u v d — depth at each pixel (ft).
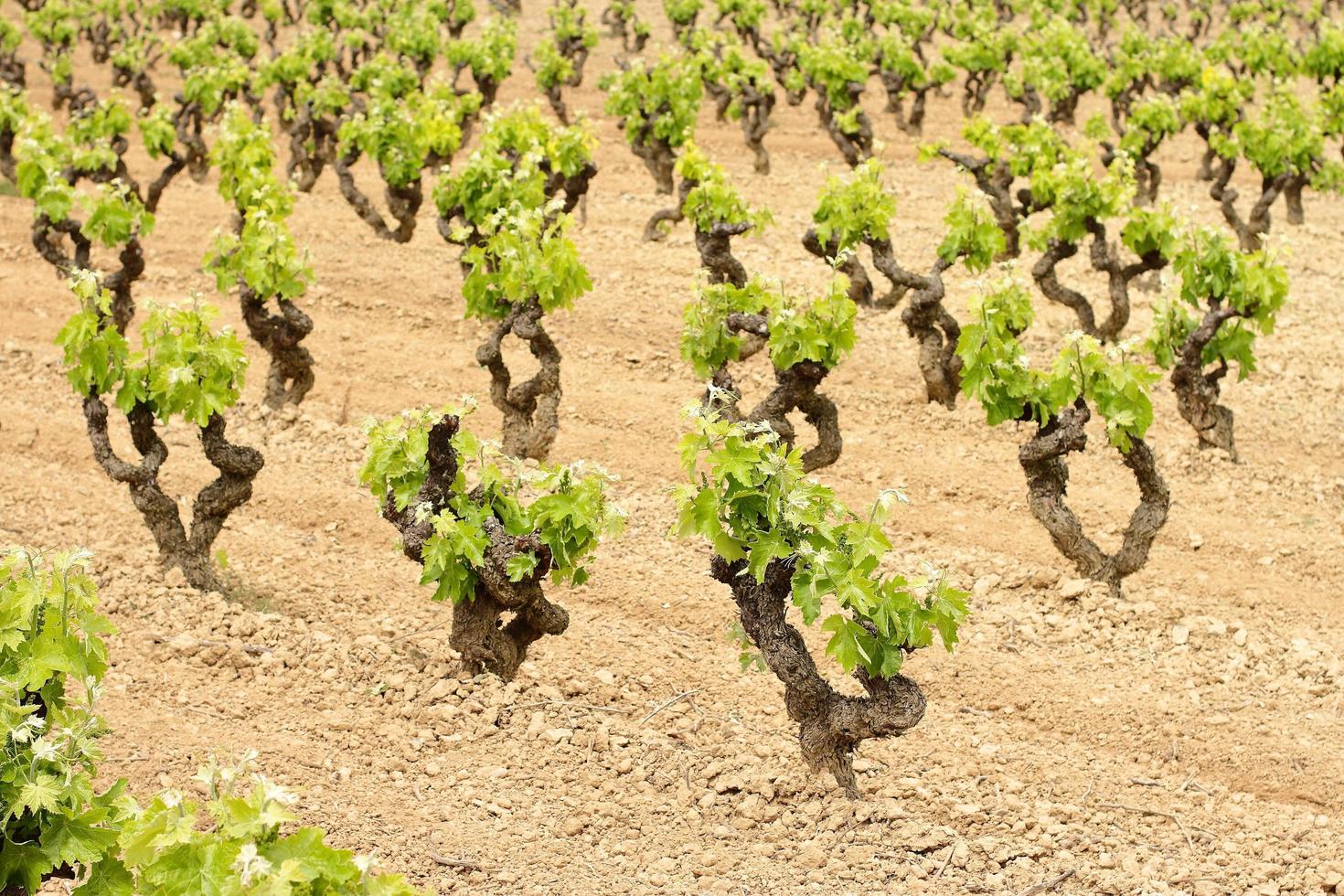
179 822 14.61
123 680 26.58
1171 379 37.86
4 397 40.63
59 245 42.11
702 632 29.68
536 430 36.27
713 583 31.55
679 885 21.65
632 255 53.47
